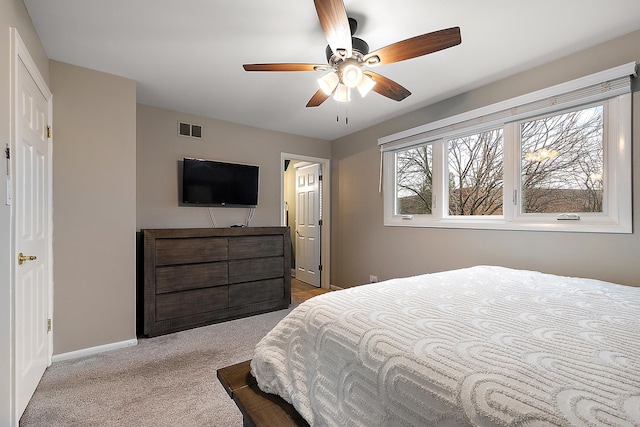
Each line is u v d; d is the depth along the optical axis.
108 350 2.37
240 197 3.63
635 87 1.87
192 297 2.90
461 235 2.82
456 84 2.61
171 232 2.78
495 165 2.67
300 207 5.24
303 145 4.29
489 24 1.82
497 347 0.79
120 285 2.44
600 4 1.64
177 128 3.29
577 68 2.10
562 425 0.52
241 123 3.72
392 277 3.53
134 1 1.62
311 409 0.96
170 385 1.89
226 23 1.81
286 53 2.15
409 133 3.24
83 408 1.65
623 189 1.91
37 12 1.70
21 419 1.56
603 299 1.26
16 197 1.46
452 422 0.62
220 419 1.58
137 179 3.05
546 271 2.24
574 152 2.16
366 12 1.71
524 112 2.35
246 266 3.26
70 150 2.24
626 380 0.62
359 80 1.79
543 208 2.32
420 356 0.77
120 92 2.46
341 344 0.95
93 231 2.33
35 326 1.82
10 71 1.40
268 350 1.22
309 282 4.93
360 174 4.00
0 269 1.27
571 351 0.76
